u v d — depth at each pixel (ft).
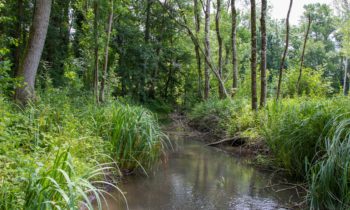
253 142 31.27
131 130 22.93
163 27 88.58
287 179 22.86
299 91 61.72
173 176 23.58
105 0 36.35
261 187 21.24
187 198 18.92
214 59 94.17
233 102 45.91
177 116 74.33
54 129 19.30
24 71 28.35
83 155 18.02
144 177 22.91
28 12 54.19
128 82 75.46
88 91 40.06
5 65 20.98
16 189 10.51
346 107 20.18
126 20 78.28
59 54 58.54
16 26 50.31
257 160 27.91
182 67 95.25
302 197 19.16
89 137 20.03
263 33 36.91
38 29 28.89
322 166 17.06
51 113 21.39
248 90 70.69
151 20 88.58
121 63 75.36
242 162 28.60
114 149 22.33
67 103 26.25
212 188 20.93
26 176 11.09
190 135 45.42
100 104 33.06
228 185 21.65
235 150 33.45
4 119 14.38
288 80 63.67
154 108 80.64
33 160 12.21
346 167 15.80
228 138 36.14
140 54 76.54
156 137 25.17
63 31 62.95
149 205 17.57
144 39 85.30
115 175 21.81
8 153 12.58
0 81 21.54
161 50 88.48
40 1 28.91
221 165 27.50
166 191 20.08
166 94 96.02
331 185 17.03
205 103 56.75
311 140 21.27
